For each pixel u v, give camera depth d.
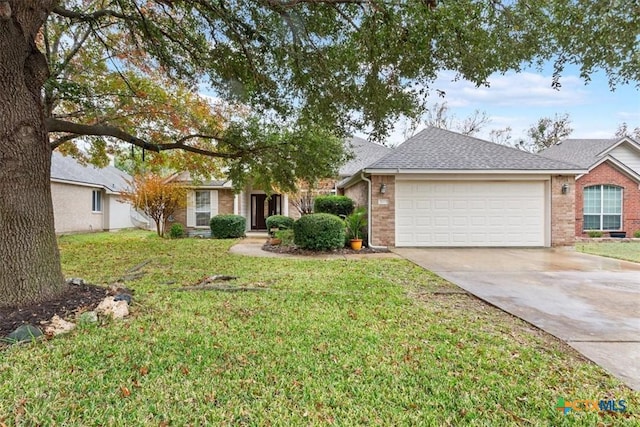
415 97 5.78
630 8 4.16
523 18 4.49
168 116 9.34
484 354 3.46
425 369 3.16
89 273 7.30
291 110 7.12
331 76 5.91
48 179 4.78
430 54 4.87
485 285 6.36
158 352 3.44
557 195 11.83
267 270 7.77
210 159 11.38
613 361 3.32
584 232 16.11
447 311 4.84
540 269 7.94
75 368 3.11
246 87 6.83
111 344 3.60
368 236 11.98
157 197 15.68
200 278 6.83
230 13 5.63
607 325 4.26
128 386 2.84
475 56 4.75
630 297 5.55
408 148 13.23
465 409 2.57
